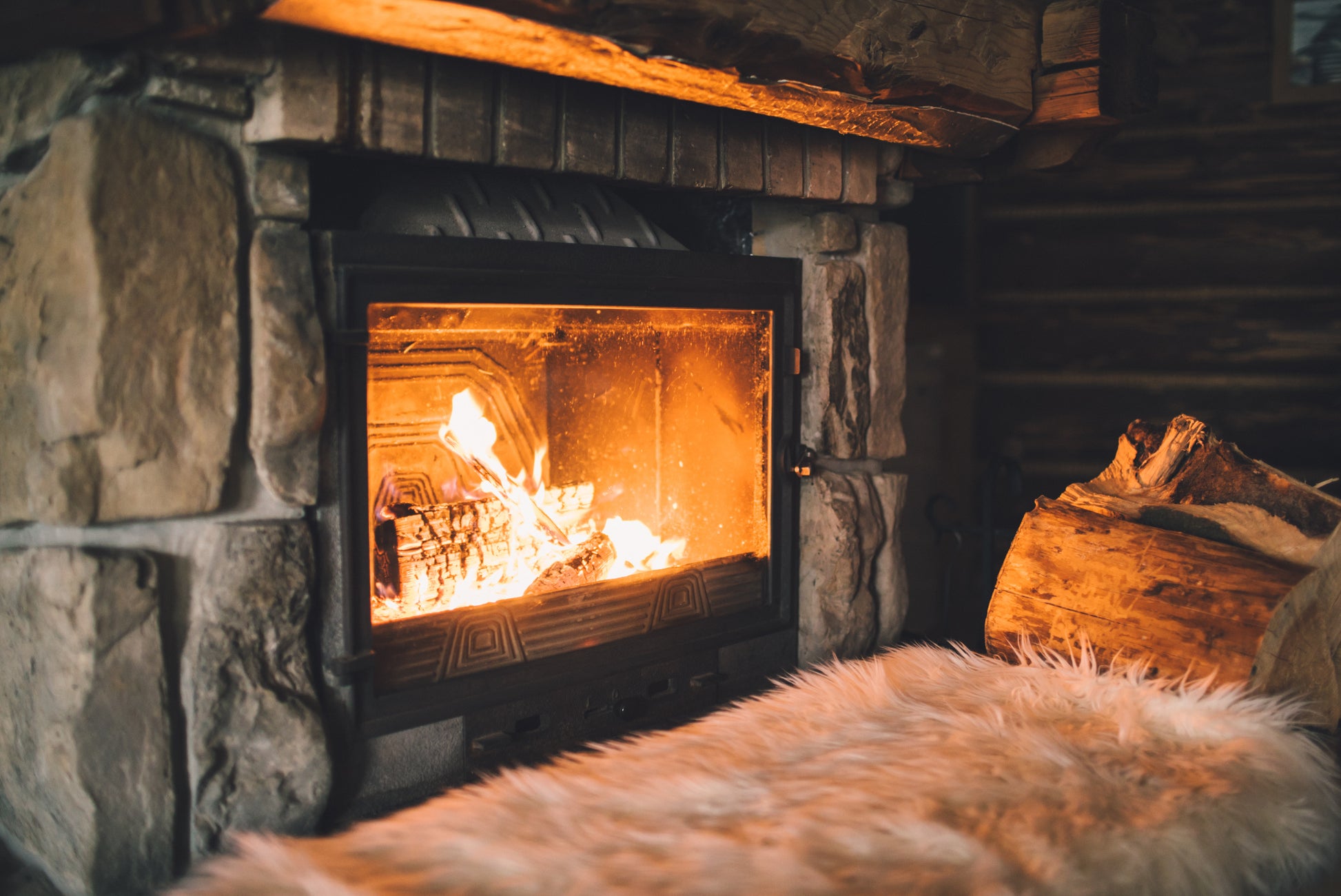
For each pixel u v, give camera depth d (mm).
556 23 1215
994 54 1845
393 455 1664
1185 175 3285
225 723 1257
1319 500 1715
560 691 1610
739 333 1914
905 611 2174
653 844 1195
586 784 1358
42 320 1177
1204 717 1504
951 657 1844
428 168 1551
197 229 1212
